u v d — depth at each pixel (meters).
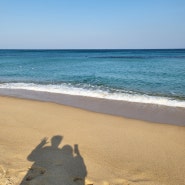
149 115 8.02
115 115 7.96
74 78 18.11
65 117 7.45
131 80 16.42
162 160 4.58
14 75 20.56
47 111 8.23
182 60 41.34
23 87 14.01
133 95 11.26
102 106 9.27
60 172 3.86
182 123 7.15
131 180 3.82
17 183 3.43
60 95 11.55
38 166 4.02
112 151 4.91
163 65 30.06
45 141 5.32
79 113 7.98
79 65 31.89
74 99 10.61
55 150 4.80
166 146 5.25
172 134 6.02
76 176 3.79
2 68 27.14
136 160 4.54
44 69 26.09
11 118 7.29
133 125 6.72
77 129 6.27
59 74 21.11
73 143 5.27
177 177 3.99
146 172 4.12
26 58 54.66
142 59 46.31
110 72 22.23
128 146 5.19
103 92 12.10
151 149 5.07
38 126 6.48
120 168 4.21
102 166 4.22
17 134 5.76
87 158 4.50
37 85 14.77
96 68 27.02
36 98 10.88
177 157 4.72
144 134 5.98
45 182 3.51
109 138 5.65
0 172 3.72
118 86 14.00
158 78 17.23
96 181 3.69
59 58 54.44
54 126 6.50
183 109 8.77
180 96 10.96
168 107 9.07
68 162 4.27
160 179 3.91
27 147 4.91
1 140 5.29
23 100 10.21
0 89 13.39
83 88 13.48
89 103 9.79
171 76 18.31
